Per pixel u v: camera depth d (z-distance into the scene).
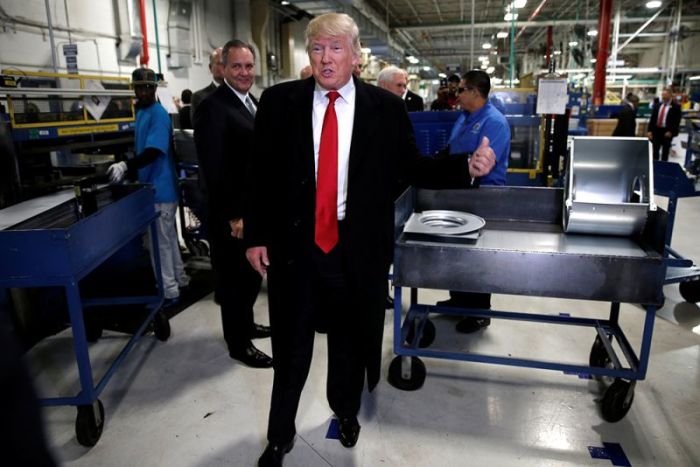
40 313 2.60
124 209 2.10
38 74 2.76
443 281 1.78
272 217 1.54
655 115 7.98
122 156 3.49
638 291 1.63
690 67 15.67
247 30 8.01
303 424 1.90
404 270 1.81
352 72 1.47
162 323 2.56
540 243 1.90
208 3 7.15
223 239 2.13
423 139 3.59
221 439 1.83
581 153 2.05
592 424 1.87
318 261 1.51
